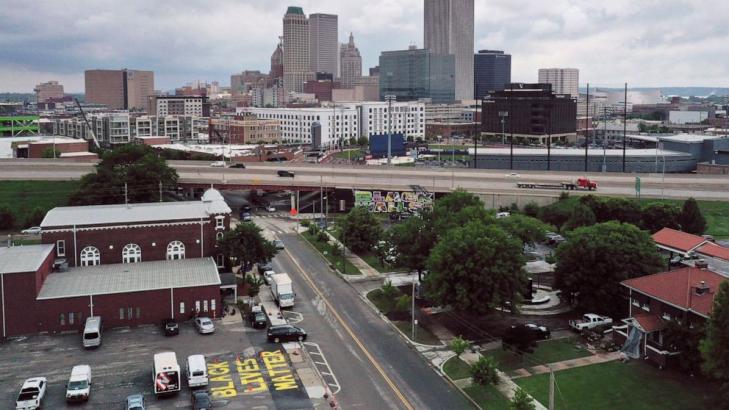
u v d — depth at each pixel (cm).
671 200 18925
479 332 9956
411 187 19650
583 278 10275
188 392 8088
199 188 19925
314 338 9844
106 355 9231
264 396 7956
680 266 12156
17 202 18500
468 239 9850
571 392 7906
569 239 11094
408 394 7988
